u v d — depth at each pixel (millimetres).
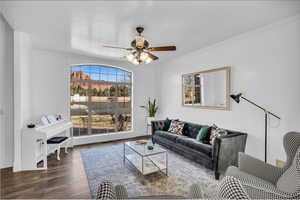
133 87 5238
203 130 3174
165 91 5133
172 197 1385
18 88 2738
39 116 3740
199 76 3803
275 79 2439
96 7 2008
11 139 2855
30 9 2055
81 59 4305
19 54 2738
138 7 2012
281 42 2363
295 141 1474
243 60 2885
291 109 2270
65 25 2523
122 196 1166
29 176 2506
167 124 4344
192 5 1964
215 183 2289
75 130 4387
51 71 3885
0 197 1954
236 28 2646
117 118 5086
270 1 1876
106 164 2975
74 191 2086
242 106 2914
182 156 3381
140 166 2605
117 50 3820
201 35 2945
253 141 2740
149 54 2600
